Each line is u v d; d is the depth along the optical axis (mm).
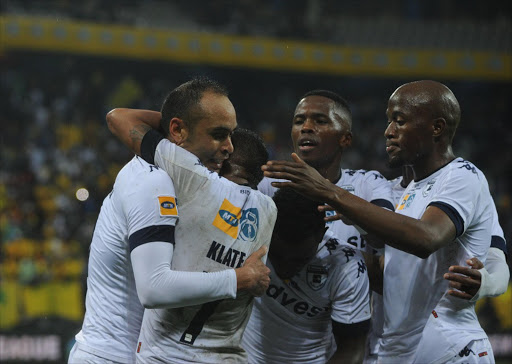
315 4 76062
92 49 61844
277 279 10758
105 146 63594
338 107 12812
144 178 8945
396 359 11086
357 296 10641
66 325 35594
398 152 10766
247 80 72750
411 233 9172
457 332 10508
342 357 10711
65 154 60125
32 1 65250
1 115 62406
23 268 39562
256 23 71500
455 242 10555
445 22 78125
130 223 8805
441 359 10523
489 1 79000
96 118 66000
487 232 10703
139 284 8477
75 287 37031
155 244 8555
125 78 69312
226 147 9367
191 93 9234
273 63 65875
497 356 37375
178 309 8867
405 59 67812
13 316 34594
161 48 63438
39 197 53125
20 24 59844
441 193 10117
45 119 63438
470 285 9922
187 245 8883
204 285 8461
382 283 11930
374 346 13031
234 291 8664
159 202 8711
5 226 46000
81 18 65500
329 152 12727
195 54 64250
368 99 75062
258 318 11227
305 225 10000
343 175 13406
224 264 8969
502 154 69938
